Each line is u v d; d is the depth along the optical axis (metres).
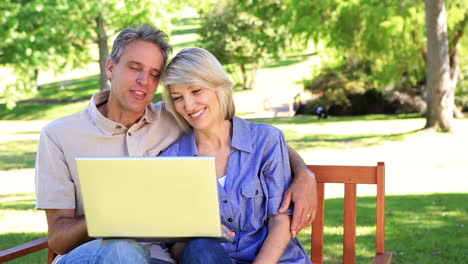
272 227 2.76
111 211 2.37
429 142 13.98
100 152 2.94
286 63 39.94
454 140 14.07
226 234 2.51
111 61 2.96
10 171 11.59
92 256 2.34
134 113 2.99
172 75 2.81
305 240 5.72
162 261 2.61
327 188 8.81
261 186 2.84
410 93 22.56
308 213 2.78
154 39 2.93
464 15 17.75
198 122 2.86
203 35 31.41
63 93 34.91
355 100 23.14
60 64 16.72
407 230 6.03
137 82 2.90
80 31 16.16
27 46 15.45
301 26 16.78
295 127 18.83
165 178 2.29
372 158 12.06
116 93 2.95
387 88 22.77
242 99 30.11
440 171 10.12
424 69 19.09
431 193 8.12
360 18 16.45
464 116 20.41
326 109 22.92
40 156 2.89
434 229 6.06
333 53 22.73
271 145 2.90
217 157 2.91
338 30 17.03
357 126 18.47
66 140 2.90
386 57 18.98
